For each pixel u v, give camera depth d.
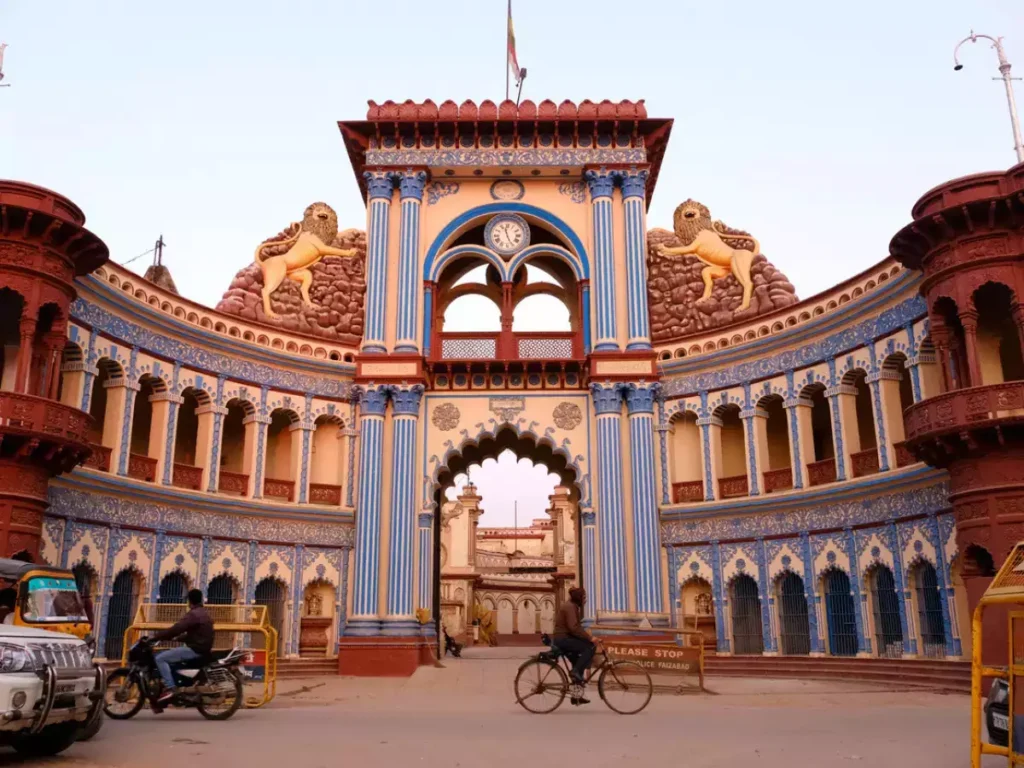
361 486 25.56
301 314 27.94
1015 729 7.48
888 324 22.66
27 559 17.78
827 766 8.81
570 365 27.12
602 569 25.23
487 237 28.25
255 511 25.58
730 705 15.68
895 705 15.68
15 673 8.84
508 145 28.30
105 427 22.52
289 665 24.55
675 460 27.75
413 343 26.70
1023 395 17.14
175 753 9.53
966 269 18.34
